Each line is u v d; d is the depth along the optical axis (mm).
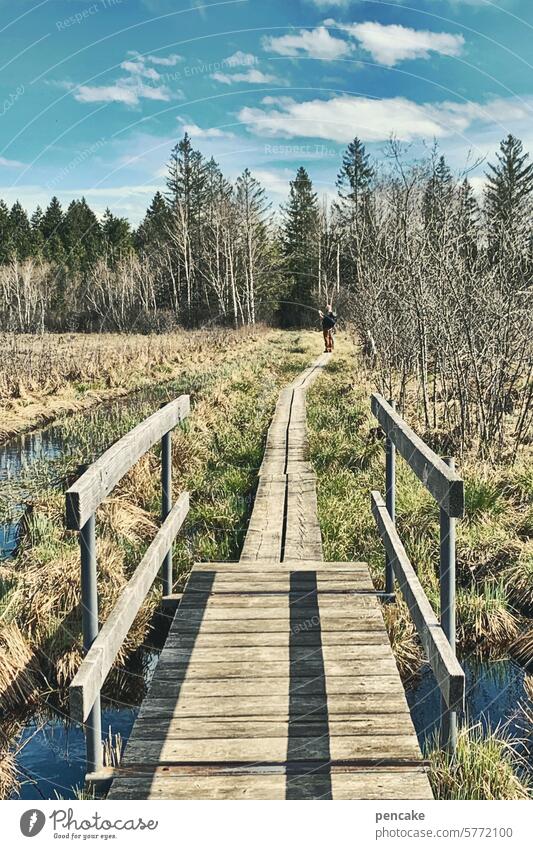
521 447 8289
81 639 4703
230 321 41781
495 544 5988
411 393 12633
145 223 54438
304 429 11781
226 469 9438
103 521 6645
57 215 54844
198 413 12320
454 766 3176
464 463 7609
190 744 3207
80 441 12031
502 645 5023
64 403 15828
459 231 10078
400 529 6523
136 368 21516
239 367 20500
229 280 41938
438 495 3234
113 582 5332
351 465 9016
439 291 9516
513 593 5492
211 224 43750
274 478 8594
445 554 3238
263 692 3641
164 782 2982
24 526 7336
